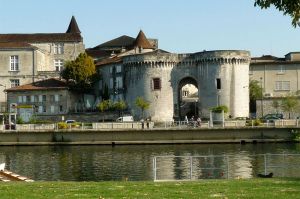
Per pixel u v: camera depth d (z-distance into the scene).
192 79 109.56
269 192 23.16
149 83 107.06
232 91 104.38
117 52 139.88
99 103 110.50
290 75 109.81
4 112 103.69
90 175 53.16
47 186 26.19
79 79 116.25
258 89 108.25
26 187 25.72
